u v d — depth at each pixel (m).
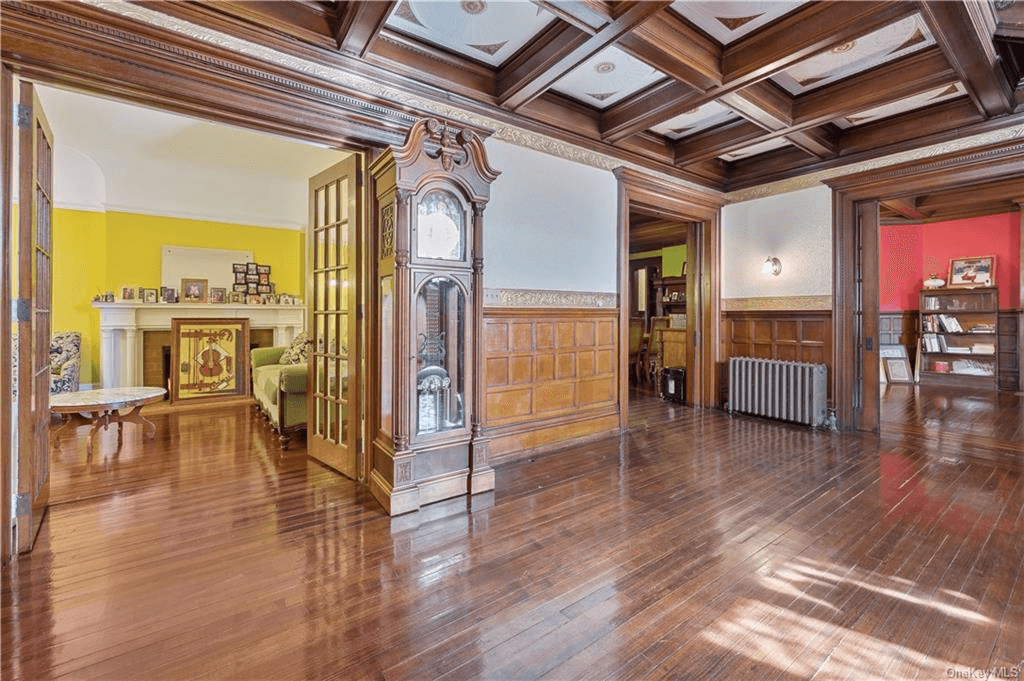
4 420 2.27
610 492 3.28
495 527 2.73
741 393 5.71
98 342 6.16
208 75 2.68
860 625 1.85
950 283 7.78
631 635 1.80
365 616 1.92
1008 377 7.25
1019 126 3.88
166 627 1.85
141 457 4.07
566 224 4.50
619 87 4.02
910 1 2.58
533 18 3.06
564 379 4.51
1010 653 1.69
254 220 7.08
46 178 2.82
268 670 1.63
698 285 6.16
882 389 7.50
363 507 3.02
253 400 6.62
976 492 3.20
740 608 1.96
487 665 1.65
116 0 2.40
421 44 3.34
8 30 2.20
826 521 2.78
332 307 3.88
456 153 3.15
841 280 4.99
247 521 2.80
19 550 2.38
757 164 5.64
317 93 3.04
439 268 3.12
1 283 2.25
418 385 3.14
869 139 4.70
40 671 1.61
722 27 3.11
